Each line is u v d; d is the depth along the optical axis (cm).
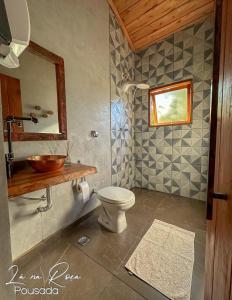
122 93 249
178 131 244
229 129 48
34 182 92
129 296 98
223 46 56
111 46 216
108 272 115
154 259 126
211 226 74
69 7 153
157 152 268
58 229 156
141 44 259
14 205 120
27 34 70
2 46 69
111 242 146
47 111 140
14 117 108
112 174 234
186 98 240
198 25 213
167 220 183
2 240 49
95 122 196
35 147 133
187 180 243
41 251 135
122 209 152
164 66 246
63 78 149
